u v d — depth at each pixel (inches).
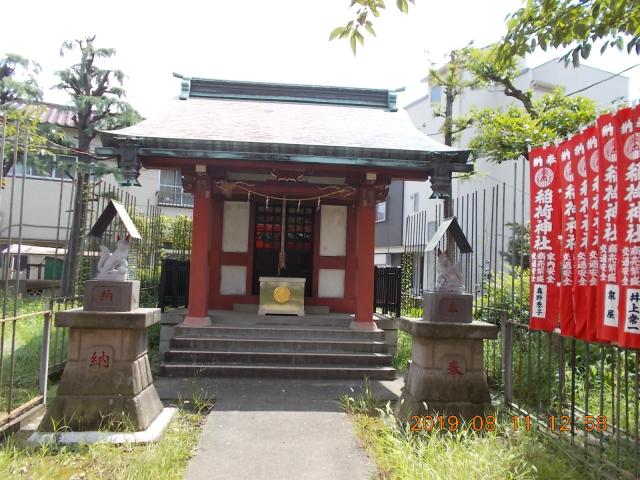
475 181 663.1
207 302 398.3
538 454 177.2
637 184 154.3
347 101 473.1
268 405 254.5
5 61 542.6
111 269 214.7
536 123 408.2
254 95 465.4
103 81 574.9
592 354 270.8
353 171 359.6
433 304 221.3
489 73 481.4
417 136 387.5
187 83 459.8
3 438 194.1
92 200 363.9
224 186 387.9
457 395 215.8
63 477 161.2
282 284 404.2
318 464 180.2
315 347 347.6
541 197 212.7
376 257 997.2
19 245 209.6
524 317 287.7
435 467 162.4
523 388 261.3
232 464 178.4
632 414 219.0
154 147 321.7
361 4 174.1
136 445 191.0
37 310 403.2
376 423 226.1
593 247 176.9
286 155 329.1
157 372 322.3
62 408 202.2
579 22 195.5
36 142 372.5
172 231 668.1
